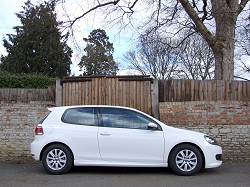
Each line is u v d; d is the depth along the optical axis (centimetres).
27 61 2706
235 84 942
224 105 936
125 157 682
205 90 948
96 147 687
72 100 969
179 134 689
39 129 705
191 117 938
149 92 955
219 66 1070
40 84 1542
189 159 681
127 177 671
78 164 688
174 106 944
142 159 680
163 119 941
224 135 927
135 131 691
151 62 2856
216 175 688
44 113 955
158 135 687
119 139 685
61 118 714
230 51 1063
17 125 949
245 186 588
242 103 934
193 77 2738
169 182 621
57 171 693
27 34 2703
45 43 2666
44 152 698
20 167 820
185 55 2705
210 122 934
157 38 1209
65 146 696
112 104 959
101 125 702
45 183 620
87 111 721
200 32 1076
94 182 624
